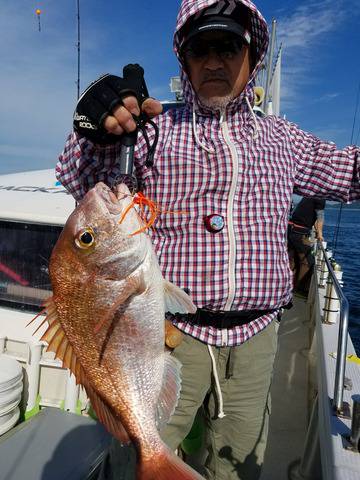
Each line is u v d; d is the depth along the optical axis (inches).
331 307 61.0
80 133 28.0
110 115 26.7
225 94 35.0
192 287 34.8
